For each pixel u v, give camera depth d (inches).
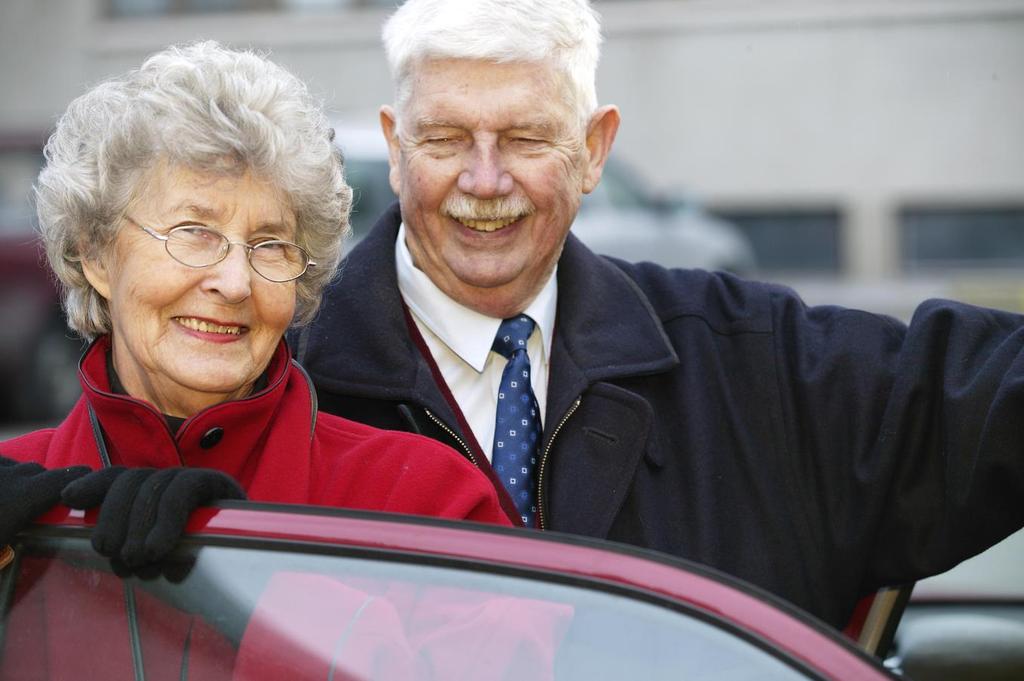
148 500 85.5
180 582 85.7
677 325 139.3
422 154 127.6
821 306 141.7
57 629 86.8
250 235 102.2
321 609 84.1
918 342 130.8
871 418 131.3
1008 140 732.7
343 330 134.3
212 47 107.5
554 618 81.7
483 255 128.9
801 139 742.5
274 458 105.6
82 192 101.6
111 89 103.2
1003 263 740.7
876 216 741.3
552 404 131.4
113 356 109.0
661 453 133.3
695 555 130.3
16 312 454.9
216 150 98.3
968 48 730.8
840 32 736.3
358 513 85.8
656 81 747.4
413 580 83.7
